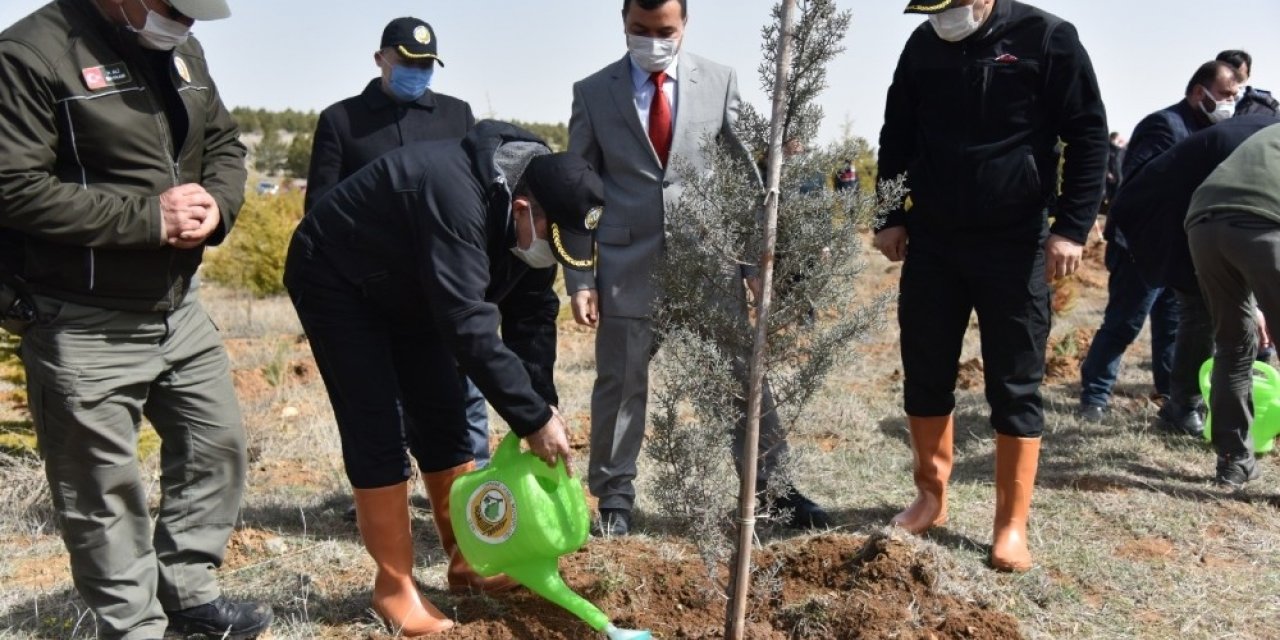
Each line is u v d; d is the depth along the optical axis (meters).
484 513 3.34
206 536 3.50
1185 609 3.92
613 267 4.50
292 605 3.87
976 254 4.21
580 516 3.36
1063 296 11.59
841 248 3.07
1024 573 4.16
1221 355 5.24
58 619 3.75
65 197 2.88
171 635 3.60
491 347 3.13
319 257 3.36
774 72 3.00
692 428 3.21
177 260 3.21
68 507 3.16
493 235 3.18
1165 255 5.59
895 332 10.34
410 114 4.79
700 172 4.33
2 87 2.81
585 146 4.54
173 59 3.15
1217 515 4.91
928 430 4.57
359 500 3.50
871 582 3.73
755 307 3.27
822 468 5.68
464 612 3.75
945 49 4.12
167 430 3.44
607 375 4.59
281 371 8.33
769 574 3.65
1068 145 4.12
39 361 3.06
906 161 4.48
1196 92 5.93
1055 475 5.51
